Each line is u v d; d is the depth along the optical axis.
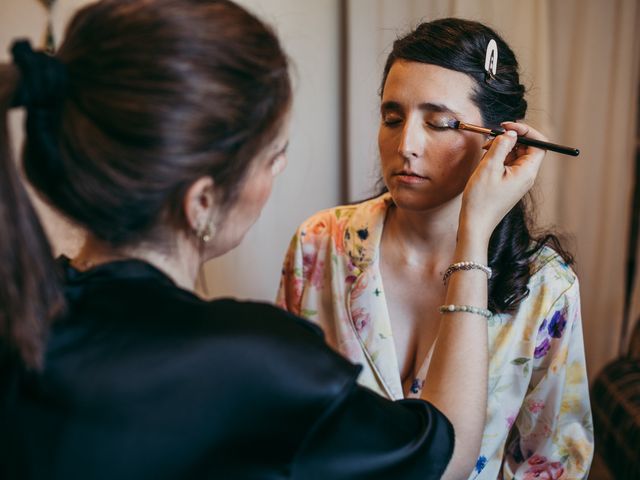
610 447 1.55
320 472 0.54
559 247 0.93
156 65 0.50
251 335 0.54
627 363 1.72
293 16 1.79
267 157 0.59
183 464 0.51
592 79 1.94
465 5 1.78
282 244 1.90
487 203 0.73
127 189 0.52
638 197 2.06
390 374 0.93
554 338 0.89
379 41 1.78
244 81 0.53
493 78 0.82
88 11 0.54
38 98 0.51
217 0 0.55
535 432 0.94
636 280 2.02
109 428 0.50
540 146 0.76
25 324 0.50
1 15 1.54
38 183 0.54
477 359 0.67
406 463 0.56
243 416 0.52
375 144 1.82
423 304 0.94
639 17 1.91
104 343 0.52
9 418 0.52
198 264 0.63
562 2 1.91
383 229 0.99
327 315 1.01
